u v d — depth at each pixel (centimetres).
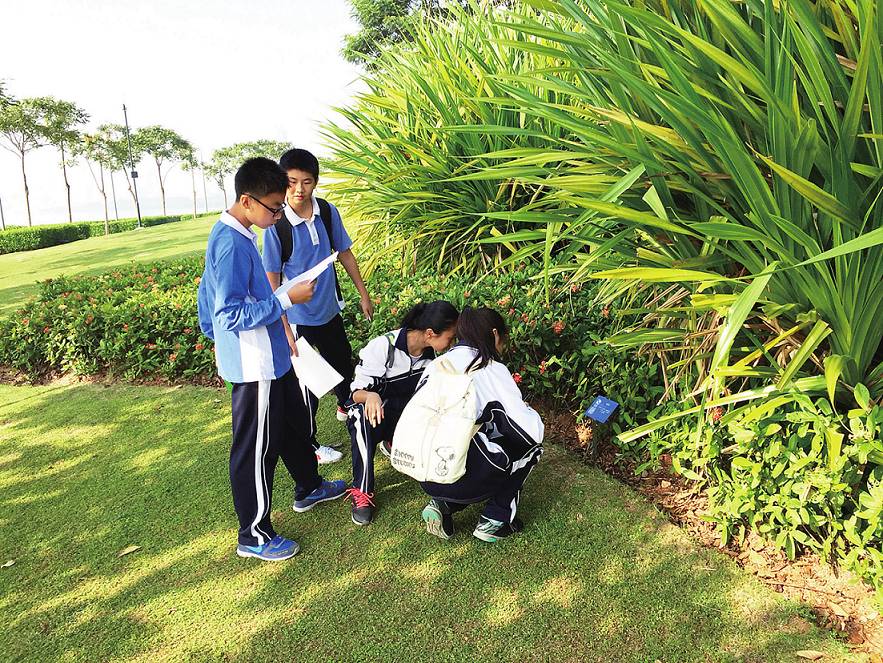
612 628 202
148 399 433
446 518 251
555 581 225
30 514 295
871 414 197
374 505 277
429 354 281
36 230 3123
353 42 2258
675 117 211
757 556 229
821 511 221
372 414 262
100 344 487
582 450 311
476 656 194
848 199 193
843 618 199
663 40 217
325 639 205
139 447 359
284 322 262
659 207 231
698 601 210
